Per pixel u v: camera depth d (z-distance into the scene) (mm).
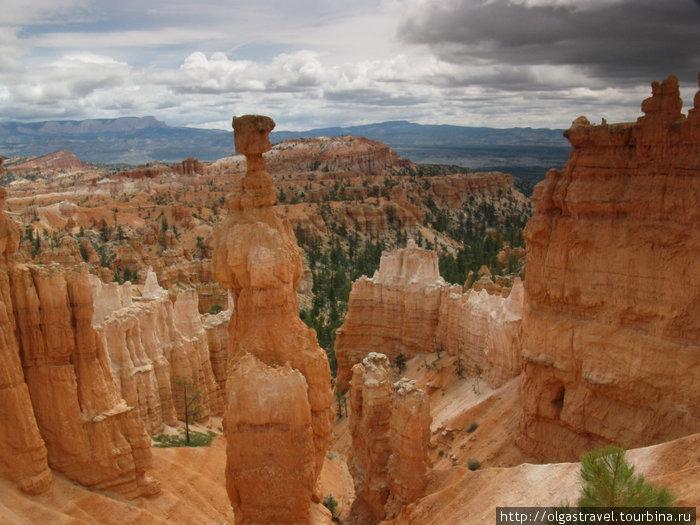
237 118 28969
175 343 48688
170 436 42719
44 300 27000
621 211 33156
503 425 42188
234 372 27641
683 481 21109
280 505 27953
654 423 31891
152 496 30906
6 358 25516
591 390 34438
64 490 27000
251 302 29125
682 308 30812
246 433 27594
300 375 27891
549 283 36281
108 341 39844
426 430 33438
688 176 30422
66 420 27641
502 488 28203
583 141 34062
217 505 34719
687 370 30594
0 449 25438
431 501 30797
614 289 33500
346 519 38406
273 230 29000
